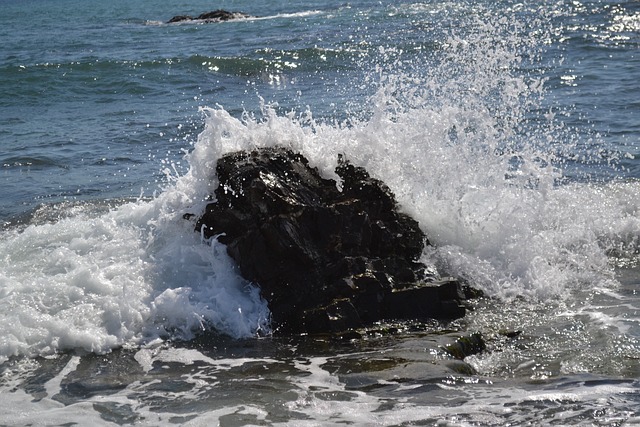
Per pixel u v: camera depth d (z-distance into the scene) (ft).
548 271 36.09
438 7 179.32
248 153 36.50
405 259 35.17
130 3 357.82
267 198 33.81
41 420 24.54
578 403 24.29
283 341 30.40
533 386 25.73
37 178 55.77
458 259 36.11
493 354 28.76
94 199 49.62
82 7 342.44
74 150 63.72
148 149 63.82
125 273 33.73
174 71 101.96
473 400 24.71
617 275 36.45
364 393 25.49
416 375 26.58
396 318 31.94
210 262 33.86
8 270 35.09
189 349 29.86
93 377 27.68
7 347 29.37
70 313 31.27
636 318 31.35
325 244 33.50
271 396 25.52
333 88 88.43
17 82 94.99
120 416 24.67
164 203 37.52
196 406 25.08
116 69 102.32
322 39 132.36
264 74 101.30
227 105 81.05
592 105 71.20
